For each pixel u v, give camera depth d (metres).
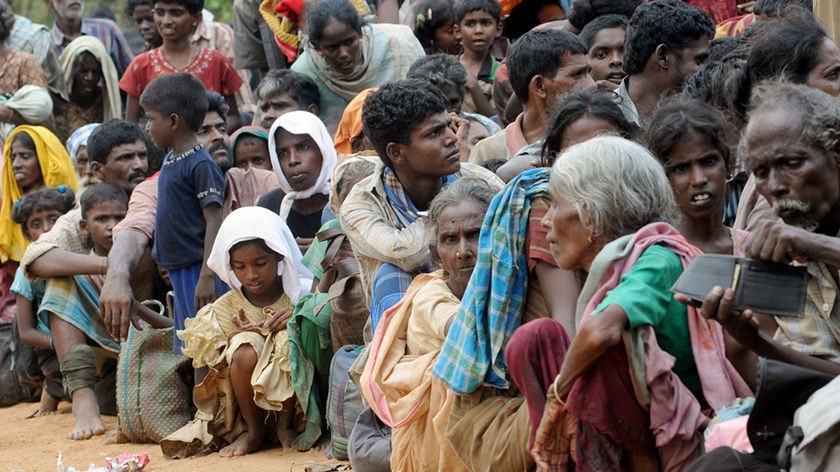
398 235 6.29
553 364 4.64
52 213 10.37
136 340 8.47
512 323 5.09
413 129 6.36
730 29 9.00
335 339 7.35
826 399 3.93
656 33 7.17
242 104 13.50
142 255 8.83
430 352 5.55
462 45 10.86
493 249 5.10
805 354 4.40
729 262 4.18
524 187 5.13
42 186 11.23
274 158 8.38
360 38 9.95
